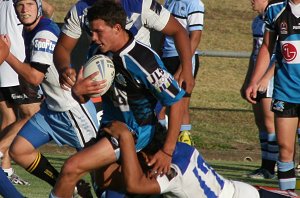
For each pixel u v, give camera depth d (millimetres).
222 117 42156
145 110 17391
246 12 67812
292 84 21859
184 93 17016
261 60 22328
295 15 21781
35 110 26219
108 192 18094
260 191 18516
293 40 21781
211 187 17922
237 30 62812
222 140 39062
